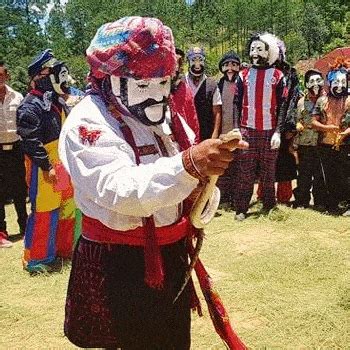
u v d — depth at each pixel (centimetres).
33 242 534
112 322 227
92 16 8744
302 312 428
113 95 219
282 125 702
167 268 231
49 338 408
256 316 430
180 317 239
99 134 208
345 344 386
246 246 599
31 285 505
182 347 243
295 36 8344
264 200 727
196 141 246
